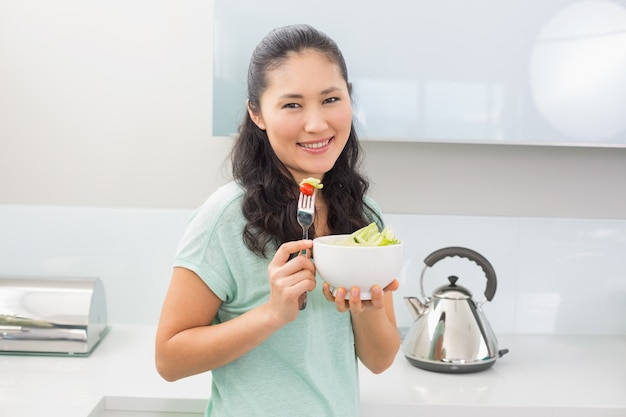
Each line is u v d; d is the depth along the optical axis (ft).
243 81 6.00
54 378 5.66
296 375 3.95
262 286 3.93
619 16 5.98
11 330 6.19
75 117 6.95
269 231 3.90
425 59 5.99
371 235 3.57
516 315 7.38
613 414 5.29
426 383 5.74
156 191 7.01
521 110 6.04
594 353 6.73
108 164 6.99
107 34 6.89
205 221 3.96
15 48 6.89
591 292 7.40
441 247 7.31
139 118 6.96
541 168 7.04
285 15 5.97
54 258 7.33
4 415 4.93
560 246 7.36
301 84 3.69
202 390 5.47
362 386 5.65
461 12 5.97
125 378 5.69
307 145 3.77
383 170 7.00
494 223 7.32
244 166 4.08
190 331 3.90
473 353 5.97
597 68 6.01
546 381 5.85
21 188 7.00
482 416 5.28
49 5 6.86
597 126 6.05
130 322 7.38
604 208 7.10
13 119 6.95
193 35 6.91
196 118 6.96
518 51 5.99
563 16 5.98
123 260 7.34
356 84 6.01
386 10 5.97
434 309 6.15
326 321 4.02
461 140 6.05
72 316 6.23
